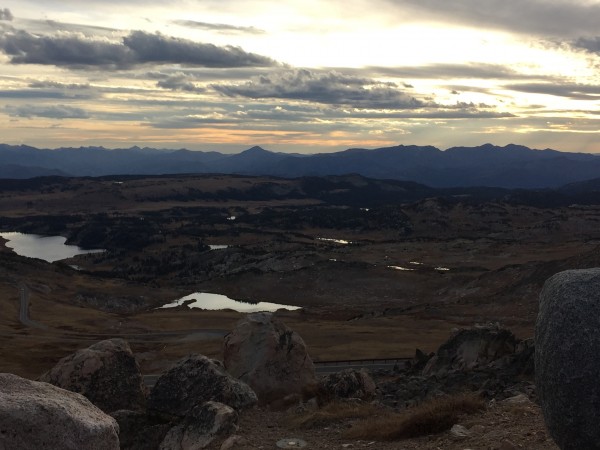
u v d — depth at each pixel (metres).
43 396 8.60
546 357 8.71
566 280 8.83
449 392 21.75
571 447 8.43
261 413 18.94
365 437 15.29
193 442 16.42
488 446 12.33
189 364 19.86
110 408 19.30
